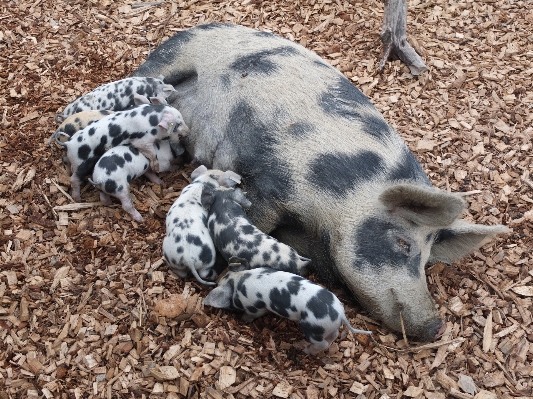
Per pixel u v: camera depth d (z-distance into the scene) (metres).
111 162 1.63
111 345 1.40
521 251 1.69
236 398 1.31
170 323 1.44
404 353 1.43
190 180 1.82
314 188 1.49
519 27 2.44
